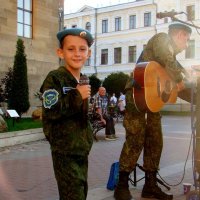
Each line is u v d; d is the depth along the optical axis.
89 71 52.50
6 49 17.47
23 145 10.78
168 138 13.31
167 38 4.81
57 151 3.02
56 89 2.97
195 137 4.13
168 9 43.84
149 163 5.37
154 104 4.45
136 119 5.12
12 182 6.37
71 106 2.87
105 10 50.91
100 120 12.58
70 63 3.10
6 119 14.78
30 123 13.67
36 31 19.38
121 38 49.53
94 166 7.82
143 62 4.57
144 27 47.06
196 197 4.33
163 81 4.56
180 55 41.78
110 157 9.04
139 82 4.35
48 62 20.06
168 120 26.02
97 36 51.69
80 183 3.01
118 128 17.67
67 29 3.09
